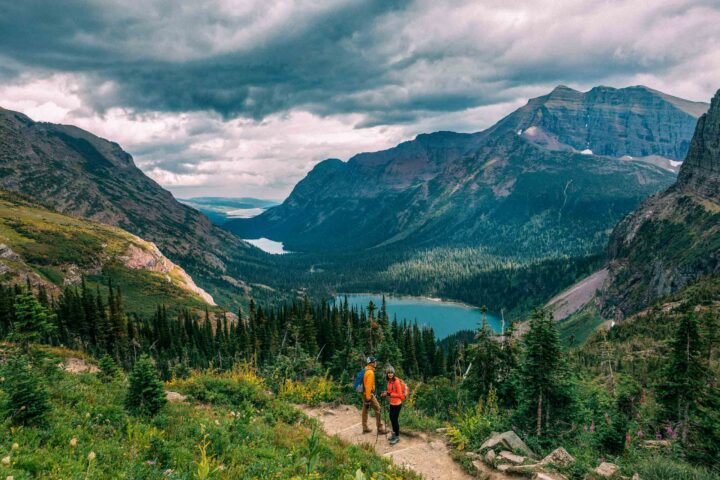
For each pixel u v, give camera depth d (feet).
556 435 51.16
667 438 65.62
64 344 285.64
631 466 38.83
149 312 601.62
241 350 286.25
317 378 77.36
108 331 299.17
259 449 35.29
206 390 60.18
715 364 109.91
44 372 54.19
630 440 51.34
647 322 363.97
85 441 31.50
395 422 45.78
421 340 354.74
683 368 76.02
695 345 75.87
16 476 22.54
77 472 24.34
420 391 83.97
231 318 654.53
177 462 29.71
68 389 47.83
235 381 64.28
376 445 45.27
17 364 34.58
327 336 318.04
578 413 55.57
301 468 31.99
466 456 41.45
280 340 308.19
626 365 221.66
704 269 581.12
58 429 31.99
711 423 63.67
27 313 100.37
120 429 35.22
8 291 297.74
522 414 54.29
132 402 43.11
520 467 37.99
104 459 28.17
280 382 77.97
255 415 50.70
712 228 654.94
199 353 334.44
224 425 39.86
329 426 53.78
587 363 253.03
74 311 299.38
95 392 49.98
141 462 28.12
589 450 48.01
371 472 34.45
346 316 380.78
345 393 70.79
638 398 77.10
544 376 54.80
